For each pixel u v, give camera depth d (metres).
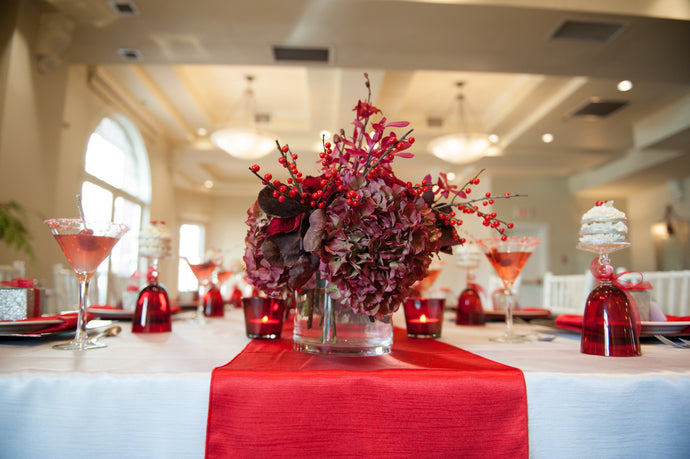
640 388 0.63
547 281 3.01
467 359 0.76
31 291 1.05
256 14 3.67
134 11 3.67
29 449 0.59
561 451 0.62
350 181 0.75
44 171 4.16
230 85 6.13
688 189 7.96
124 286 2.22
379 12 3.62
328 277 0.72
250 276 0.83
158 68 5.28
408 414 0.61
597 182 8.48
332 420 0.60
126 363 0.71
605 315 0.82
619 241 0.84
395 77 5.11
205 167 8.80
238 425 0.59
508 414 0.61
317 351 0.80
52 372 0.61
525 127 6.45
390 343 0.82
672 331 0.96
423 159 7.04
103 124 5.79
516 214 9.03
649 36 3.91
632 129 6.58
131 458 0.59
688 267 7.98
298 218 0.76
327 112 6.00
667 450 0.62
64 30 3.96
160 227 1.28
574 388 0.62
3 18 3.74
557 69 4.46
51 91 4.27
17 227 3.22
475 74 5.68
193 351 0.85
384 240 0.73
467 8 3.57
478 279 9.34
